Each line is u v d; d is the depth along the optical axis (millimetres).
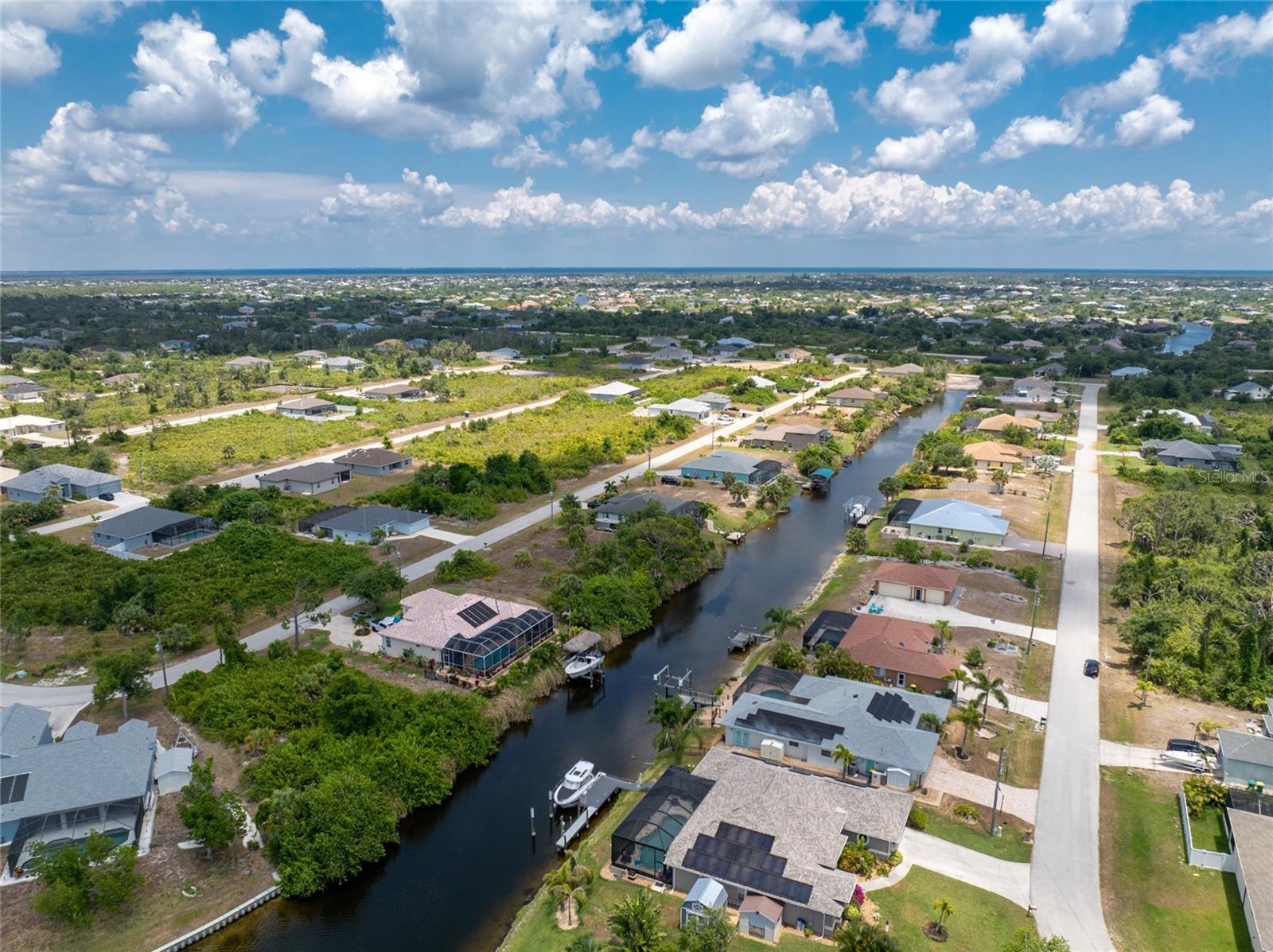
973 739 82062
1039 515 153875
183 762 74375
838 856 62719
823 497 171625
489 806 75812
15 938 57375
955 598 116438
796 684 87375
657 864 64250
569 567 124125
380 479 173125
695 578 126375
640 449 197500
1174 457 190500
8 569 116938
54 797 65438
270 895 63281
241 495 145750
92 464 169250
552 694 94625
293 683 86125
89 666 94875
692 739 83625
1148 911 60344
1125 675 95500
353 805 67625
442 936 60500
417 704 84250
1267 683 88688
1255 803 69375
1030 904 60750
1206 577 114625
